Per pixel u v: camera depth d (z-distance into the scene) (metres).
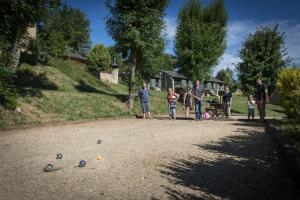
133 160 7.84
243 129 13.48
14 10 15.16
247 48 24.92
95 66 63.81
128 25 23.36
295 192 5.35
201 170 6.84
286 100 13.64
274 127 11.43
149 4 23.97
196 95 18.22
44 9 17.11
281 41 24.33
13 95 16.16
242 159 7.75
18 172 6.86
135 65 24.75
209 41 31.34
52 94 21.06
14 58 16.80
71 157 8.29
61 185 5.95
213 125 15.19
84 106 21.02
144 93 20.16
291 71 13.66
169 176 6.44
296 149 6.99
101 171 6.89
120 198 5.27
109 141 10.80
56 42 36.59
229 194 5.36
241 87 25.39
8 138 11.59
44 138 11.58
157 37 24.44
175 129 13.72
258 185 5.77
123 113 22.02
